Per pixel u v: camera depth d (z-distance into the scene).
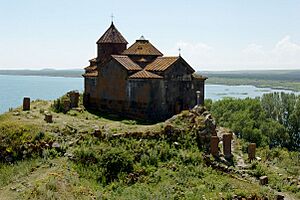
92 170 27.72
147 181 27.45
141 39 44.78
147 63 42.16
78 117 38.06
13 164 29.00
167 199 24.64
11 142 30.38
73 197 23.22
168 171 28.84
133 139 31.84
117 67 40.47
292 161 41.84
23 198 22.92
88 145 30.61
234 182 28.72
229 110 76.25
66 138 31.38
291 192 29.55
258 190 27.53
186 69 40.84
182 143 33.19
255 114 74.94
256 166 32.34
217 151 32.91
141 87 38.78
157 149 31.14
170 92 39.66
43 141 30.34
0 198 23.58
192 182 27.53
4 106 75.25
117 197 24.45
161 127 33.84
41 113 37.94
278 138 71.62
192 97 41.56
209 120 35.50
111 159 28.38
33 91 133.12
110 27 47.62
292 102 77.19
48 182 24.19
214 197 25.31
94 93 42.94
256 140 66.88
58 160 28.73
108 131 32.38
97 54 47.31
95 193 24.52
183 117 35.75
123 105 40.28
